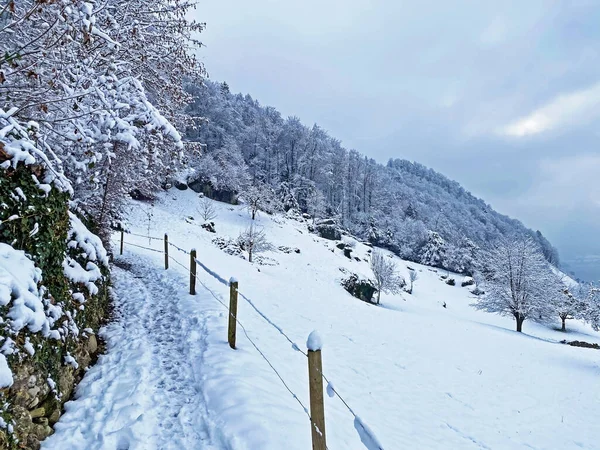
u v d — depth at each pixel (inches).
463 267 2249.0
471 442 209.3
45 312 137.4
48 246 154.3
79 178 229.5
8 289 112.5
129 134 189.9
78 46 201.0
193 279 313.6
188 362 185.5
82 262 205.9
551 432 252.4
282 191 2197.3
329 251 1466.5
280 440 126.3
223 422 133.1
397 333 428.1
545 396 326.6
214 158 1967.3
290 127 2864.2
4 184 131.0
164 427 131.0
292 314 373.7
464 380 316.8
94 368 170.4
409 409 231.5
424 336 454.0
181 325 236.1
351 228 2487.7
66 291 165.9
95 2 205.6
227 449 120.3
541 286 1049.5
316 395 99.3
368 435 86.4
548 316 1060.5
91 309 200.2
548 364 456.8
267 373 186.5
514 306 1053.8
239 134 2513.5
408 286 1689.2
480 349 458.0
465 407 260.5
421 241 2458.2
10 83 171.3
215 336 219.0
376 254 1412.4
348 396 221.9
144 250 553.6
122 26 255.8
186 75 355.9
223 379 163.3
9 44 189.0
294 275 1012.5
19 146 139.2
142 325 233.8
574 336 1211.2
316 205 2129.7
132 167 370.3
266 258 1120.2
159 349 200.1
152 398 149.2
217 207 1519.4
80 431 124.3
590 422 281.1
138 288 316.2
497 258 1126.4
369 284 1198.3
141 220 998.4
